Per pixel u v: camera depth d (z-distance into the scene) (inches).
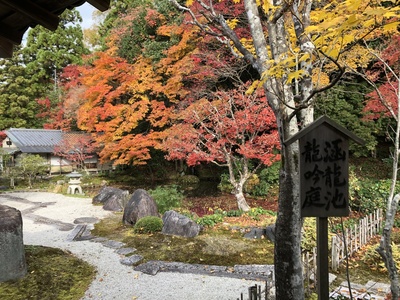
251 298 136.6
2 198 541.6
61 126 738.8
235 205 417.7
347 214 93.4
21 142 746.8
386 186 324.2
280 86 116.5
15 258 190.9
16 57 887.7
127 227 328.2
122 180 667.4
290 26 191.3
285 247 120.3
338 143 93.2
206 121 437.7
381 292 169.5
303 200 94.3
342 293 167.9
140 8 547.8
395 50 264.2
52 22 73.6
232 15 362.9
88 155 765.9
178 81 454.0
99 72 487.8
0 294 172.4
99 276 205.5
